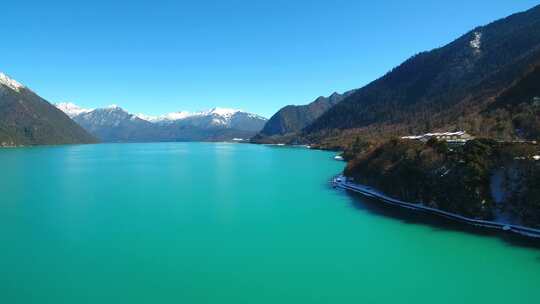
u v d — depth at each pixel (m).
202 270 48.78
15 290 43.34
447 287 43.94
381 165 98.69
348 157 186.25
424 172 79.75
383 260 51.59
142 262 51.31
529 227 60.94
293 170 151.62
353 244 57.97
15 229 66.44
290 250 55.69
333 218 73.00
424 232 63.16
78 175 138.62
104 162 194.50
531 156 66.25
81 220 72.50
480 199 67.69
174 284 44.84
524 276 46.31
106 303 40.66
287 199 91.75
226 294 42.53
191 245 58.03
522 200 63.53
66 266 50.03
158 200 91.25
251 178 128.88
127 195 97.75
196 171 151.12
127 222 70.81
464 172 71.00
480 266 49.34
